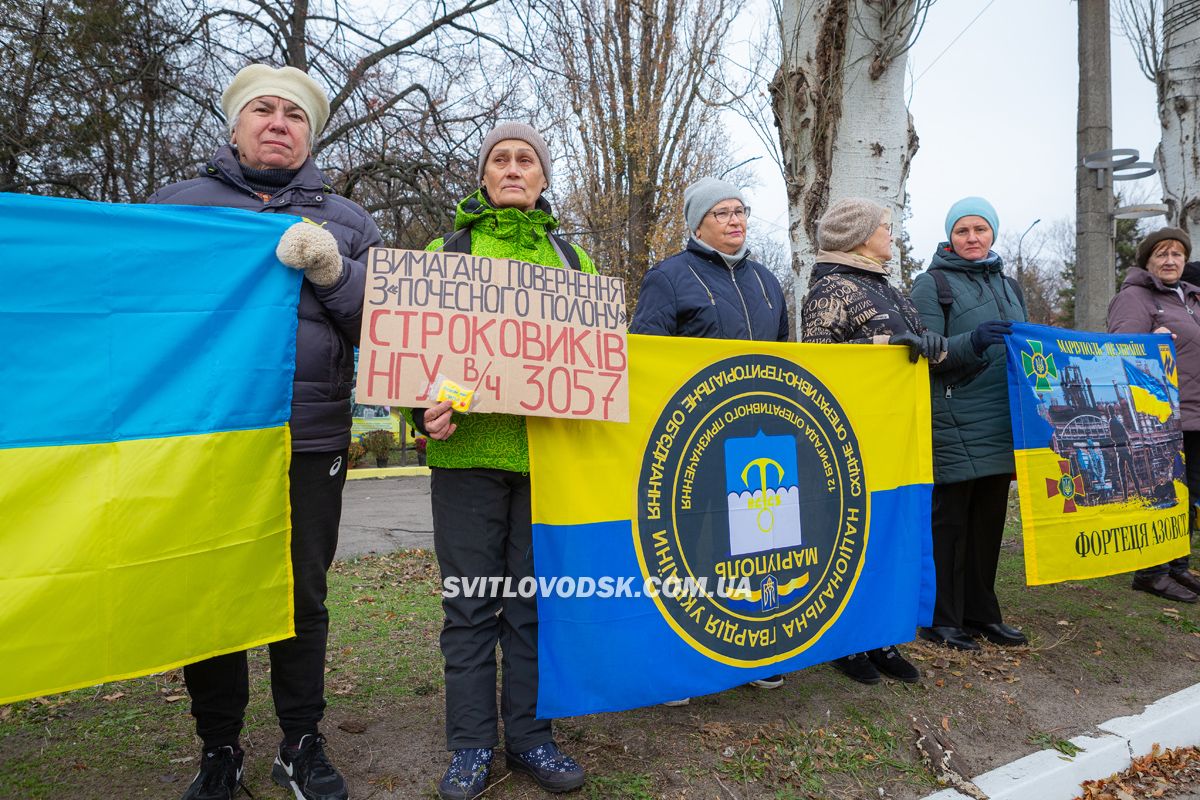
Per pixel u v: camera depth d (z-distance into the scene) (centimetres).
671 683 261
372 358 216
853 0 468
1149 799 274
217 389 200
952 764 265
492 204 254
